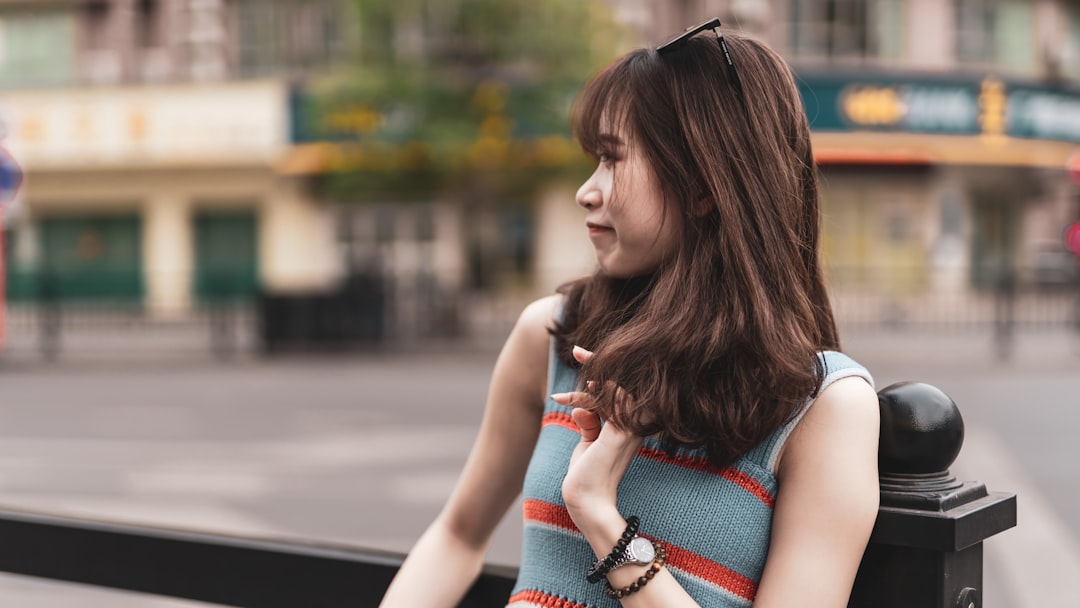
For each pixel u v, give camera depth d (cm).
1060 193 2141
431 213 1997
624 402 112
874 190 1978
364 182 1509
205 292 2073
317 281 2017
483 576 140
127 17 2011
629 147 122
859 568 112
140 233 2095
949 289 1568
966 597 110
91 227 2106
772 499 117
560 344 134
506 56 1455
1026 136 1970
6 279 2105
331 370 1241
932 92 1902
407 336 1434
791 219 121
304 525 514
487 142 1448
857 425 113
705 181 118
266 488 600
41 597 380
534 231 1966
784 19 1906
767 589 112
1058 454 687
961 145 1927
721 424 112
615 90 124
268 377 1180
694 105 119
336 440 759
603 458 114
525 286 1870
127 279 2094
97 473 649
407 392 1022
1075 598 403
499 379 143
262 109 1961
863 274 1652
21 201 2098
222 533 146
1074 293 1437
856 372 117
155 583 146
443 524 143
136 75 2027
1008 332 1347
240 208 2062
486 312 1468
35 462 688
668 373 113
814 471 113
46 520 153
